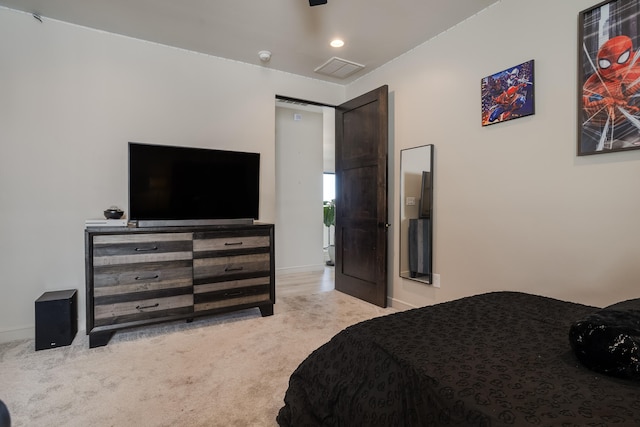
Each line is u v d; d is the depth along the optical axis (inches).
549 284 85.1
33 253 102.7
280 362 85.2
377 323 55.6
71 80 106.7
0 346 95.0
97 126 110.3
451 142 110.5
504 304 63.9
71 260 107.1
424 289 121.2
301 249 210.1
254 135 138.4
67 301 95.3
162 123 120.6
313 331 106.1
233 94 133.7
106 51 111.4
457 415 32.9
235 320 116.4
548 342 46.2
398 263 132.6
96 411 64.9
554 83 83.4
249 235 117.5
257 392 71.7
